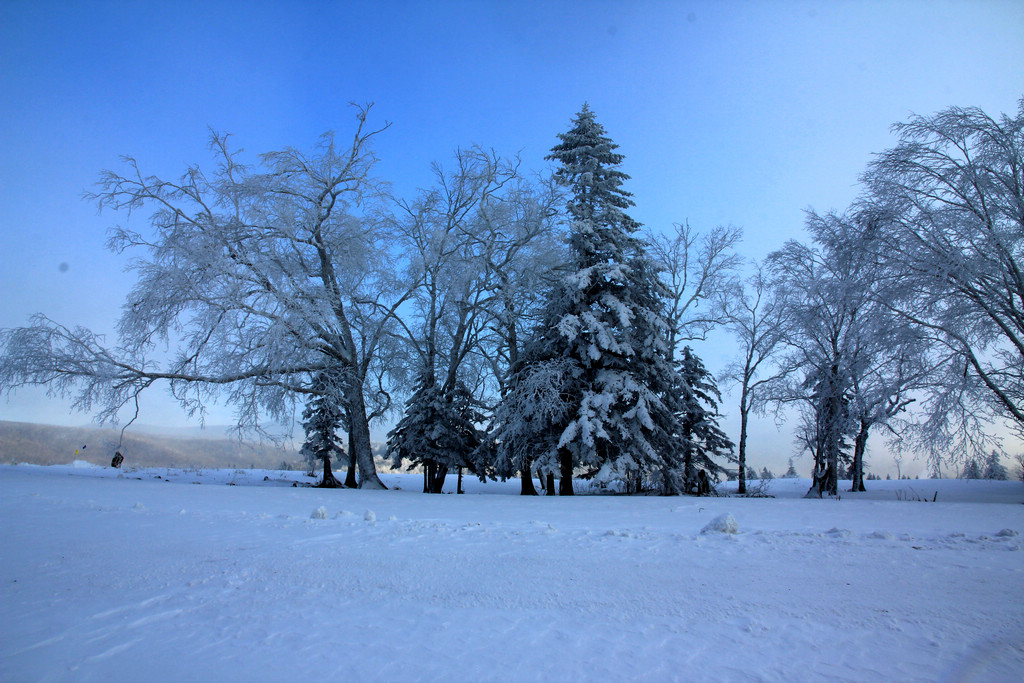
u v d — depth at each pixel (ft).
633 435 74.23
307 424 94.53
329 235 78.74
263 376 69.62
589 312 75.05
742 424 110.11
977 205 71.67
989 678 12.67
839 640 15.11
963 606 17.89
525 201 84.17
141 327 69.41
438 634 15.67
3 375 67.05
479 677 12.84
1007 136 70.08
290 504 45.27
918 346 71.46
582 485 117.91
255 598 18.95
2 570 22.24
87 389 68.80
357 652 14.38
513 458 82.28
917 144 73.05
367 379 89.86
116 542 27.27
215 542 27.53
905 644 14.80
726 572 22.11
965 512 44.50
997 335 72.28
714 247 104.06
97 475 81.61
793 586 20.13
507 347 95.81
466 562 23.85
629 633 15.70
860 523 36.27
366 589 19.97
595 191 81.56
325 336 78.02
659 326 76.64
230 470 127.34
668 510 45.70
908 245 71.15
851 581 20.75
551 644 14.90
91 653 14.32
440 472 90.17
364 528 32.22
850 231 77.71
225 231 72.33
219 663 13.67
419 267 85.66
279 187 75.77
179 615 17.28
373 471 82.33
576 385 77.46
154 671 13.21
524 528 32.55
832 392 94.68
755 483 140.15
